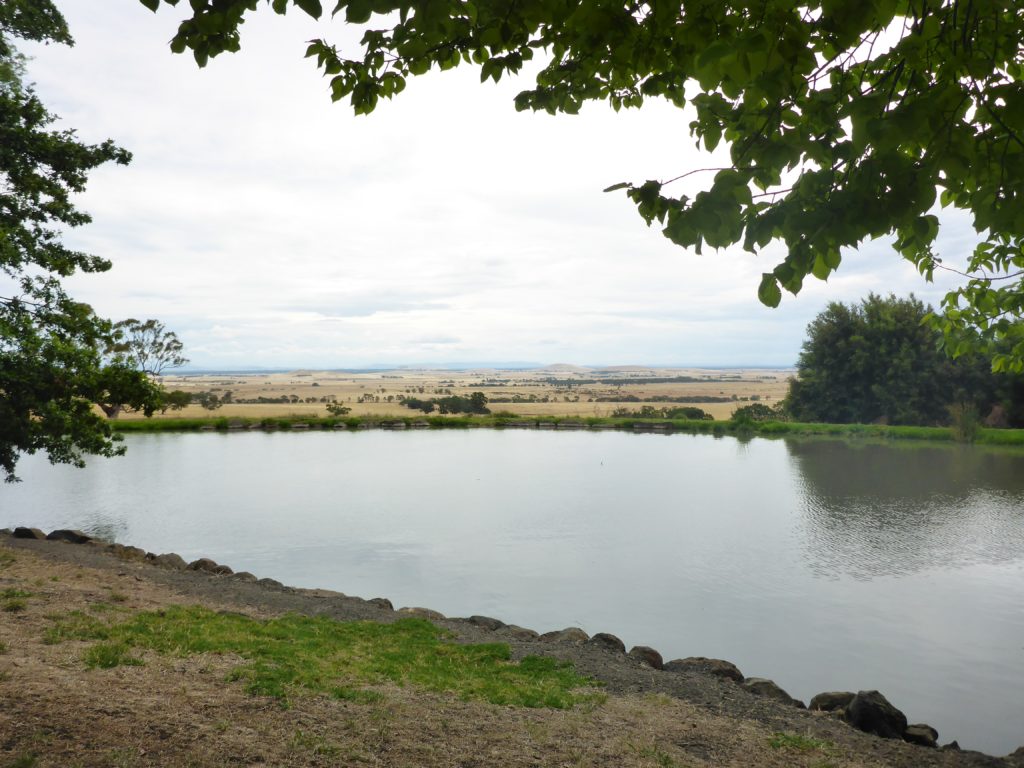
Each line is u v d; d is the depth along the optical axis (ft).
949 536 73.87
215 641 28.02
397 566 61.21
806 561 63.36
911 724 30.19
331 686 23.58
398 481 115.34
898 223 7.50
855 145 7.10
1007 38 8.24
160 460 143.74
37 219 60.23
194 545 68.85
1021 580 56.90
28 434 53.78
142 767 15.23
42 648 23.94
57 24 58.65
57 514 84.53
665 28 9.28
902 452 157.48
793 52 7.41
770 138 8.22
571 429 230.07
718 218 8.00
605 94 14.96
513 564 62.08
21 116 58.13
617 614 48.34
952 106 6.88
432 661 29.89
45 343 55.06
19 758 14.62
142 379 58.08
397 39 11.34
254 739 17.76
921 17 7.71
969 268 17.44
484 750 19.47
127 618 30.68
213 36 10.11
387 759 17.81
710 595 52.95
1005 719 32.42
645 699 27.22
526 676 29.01
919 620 47.11
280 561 62.64
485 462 143.54
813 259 7.86
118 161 62.54
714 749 22.22
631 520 82.64
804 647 42.04
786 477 119.96
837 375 212.43
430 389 640.58
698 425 219.41
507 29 10.09
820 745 23.56
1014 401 189.78
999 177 7.39
